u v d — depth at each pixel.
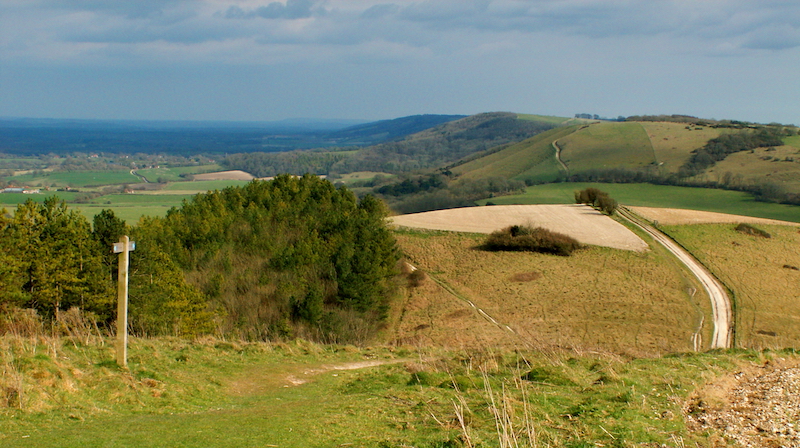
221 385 14.47
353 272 44.59
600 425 9.36
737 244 69.75
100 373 12.79
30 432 9.23
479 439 8.78
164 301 29.22
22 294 25.33
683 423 9.59
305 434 9.39
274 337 33.12
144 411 11.49
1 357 12.03
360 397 12.39
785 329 47.09
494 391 12.15
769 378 12.37
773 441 8.76
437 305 53.50
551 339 39.53
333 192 71.19
